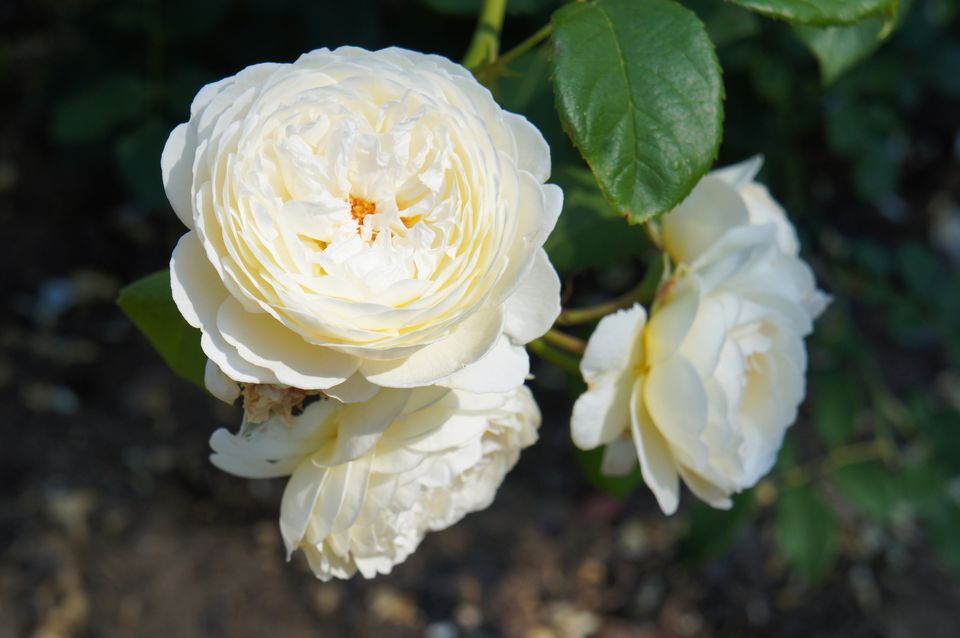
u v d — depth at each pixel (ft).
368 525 1.22
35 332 3.47
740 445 1.31
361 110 1.13
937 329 2.56
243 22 2.85
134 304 1.30
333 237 1.12
